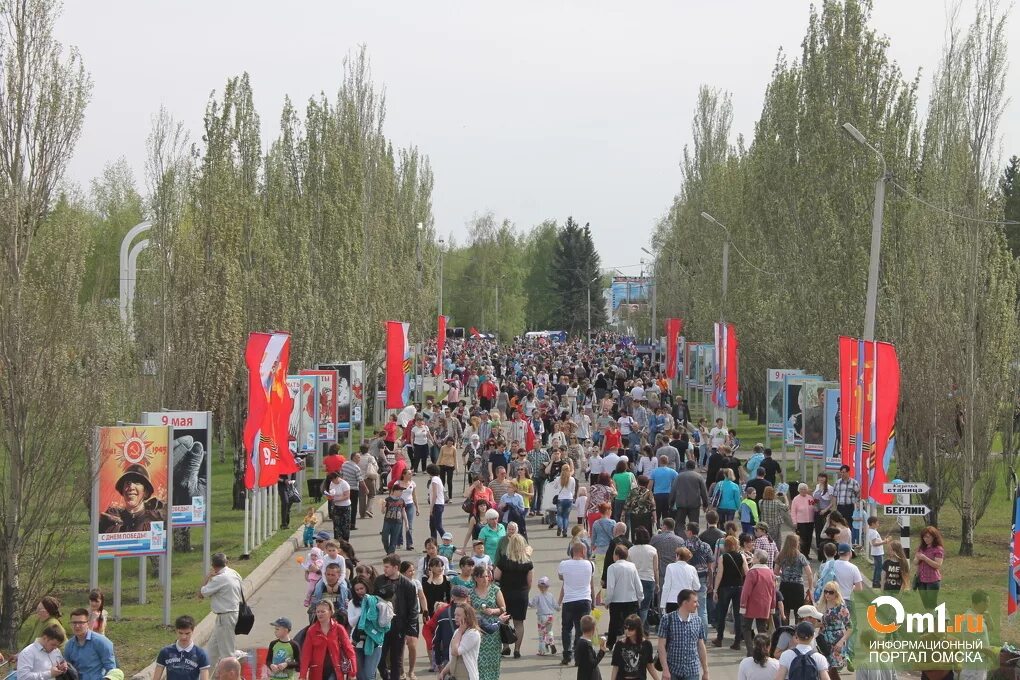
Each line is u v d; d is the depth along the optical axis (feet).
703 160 301.84
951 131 117.80
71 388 79.25
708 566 73.05
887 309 140.46
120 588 84.43
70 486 81.30
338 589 63.46
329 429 139.03
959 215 114.11
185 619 51.80
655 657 60.49
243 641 75.46
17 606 77.00
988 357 111.45
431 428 155.33
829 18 154.20
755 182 199.41
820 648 58.54
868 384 93.04
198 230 117.91
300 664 55.93
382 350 214.28
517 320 529.04
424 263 291.58
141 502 79.97
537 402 184.03
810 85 156.97
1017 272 120.98
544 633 71.46
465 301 527.81
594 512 96.78
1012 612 71.20
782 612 67.62
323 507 130.72
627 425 156.66
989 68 114.73
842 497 99.09
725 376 173.78
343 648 56.13
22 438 76.54
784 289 175.42
